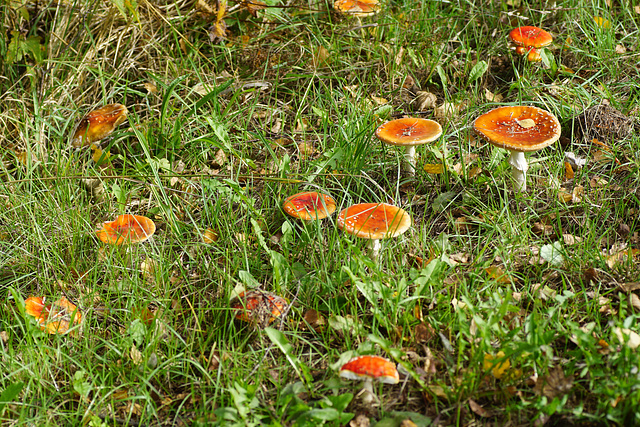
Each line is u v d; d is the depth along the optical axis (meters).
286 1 3.81
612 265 3.16
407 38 3.77
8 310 3.16
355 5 3.70
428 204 3.36
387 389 3.02
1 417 2.99
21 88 3.59
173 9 3.75
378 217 3.16
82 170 3.44
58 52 3.65
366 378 2.94
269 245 3.28
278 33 3.79
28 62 3.67
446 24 3.79
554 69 3.63
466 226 3.29
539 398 2.93
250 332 3.11
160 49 3.71
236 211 3.36
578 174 3.38
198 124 3.55
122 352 3.08
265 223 3.29
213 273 3.23
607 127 3.45
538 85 3.61
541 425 2.94
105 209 3.38
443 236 3.25
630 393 2.91
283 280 3.17
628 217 3.27
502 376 2.98
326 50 3.70
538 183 3.36
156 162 3.39
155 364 3.07
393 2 3.85
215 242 3.29
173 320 3.16
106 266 3.24
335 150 3.42
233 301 3.13
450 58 3.67
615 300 3.12
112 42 3.69
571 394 2.96
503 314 2.98
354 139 3.42
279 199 3.31
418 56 3.72
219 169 3.49
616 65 3.62
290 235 3.24
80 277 3.20
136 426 3.01
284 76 3.71
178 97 3.52
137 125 3.53
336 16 3.79
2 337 3.12
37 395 3.05
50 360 3.09
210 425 2.97
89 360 3.06
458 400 2.96
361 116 3.55
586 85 3.61
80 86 3.62
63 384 3.07
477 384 2.98
